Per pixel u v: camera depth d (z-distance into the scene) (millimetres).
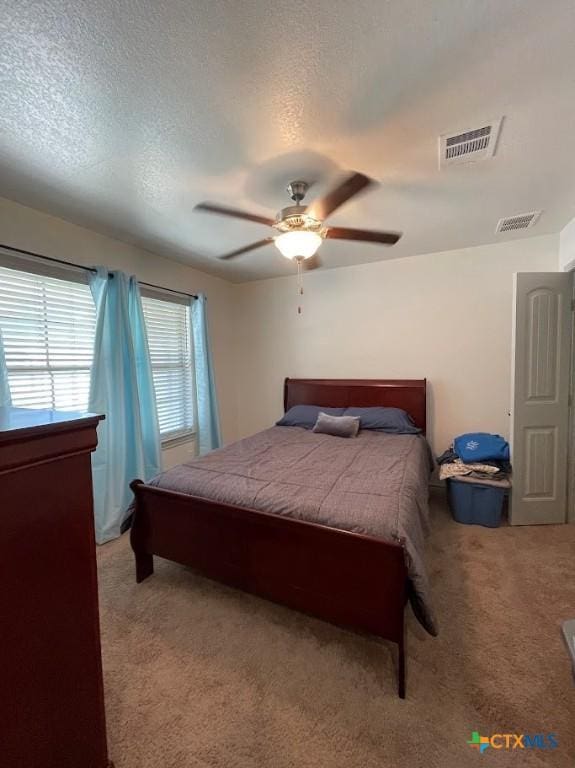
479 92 1300
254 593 1699
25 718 690
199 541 1812
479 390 3207
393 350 3520
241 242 2898
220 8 982
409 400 3328
